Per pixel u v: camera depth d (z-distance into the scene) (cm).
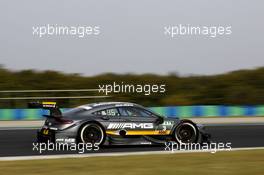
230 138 5934
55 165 3719
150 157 4178
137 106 5084
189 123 5103
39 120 8838
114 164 3766
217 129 7050
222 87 13988
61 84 14100
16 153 4597
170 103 13300
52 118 4853
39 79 14175
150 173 3359
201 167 3631
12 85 13712
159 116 5078
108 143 4866
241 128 7231
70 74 14562
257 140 5759
